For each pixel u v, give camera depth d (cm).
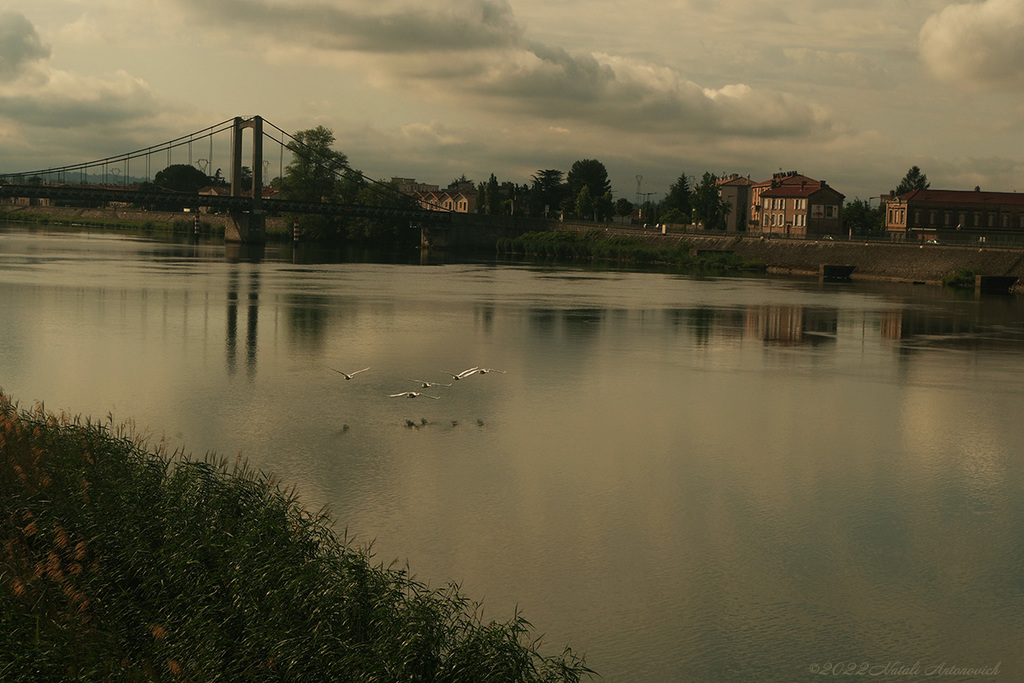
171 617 1471
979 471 2905
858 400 3938
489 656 1427
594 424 3362
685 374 4453
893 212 15788
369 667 1351
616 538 2241
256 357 4534
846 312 7506
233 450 2855
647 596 1936
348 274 10431
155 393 3625
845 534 2323
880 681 1652
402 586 1628
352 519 2291
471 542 2175
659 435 3238
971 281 10688
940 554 2212
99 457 2077
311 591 1519
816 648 1753
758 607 1908
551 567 2056
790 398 3947
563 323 6288
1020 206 15400
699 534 2289
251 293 7688
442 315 6569
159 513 1769
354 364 4431
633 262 14725
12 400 3406
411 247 18300
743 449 3088
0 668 1281
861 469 2895
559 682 1487
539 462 2845
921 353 5312
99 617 1459
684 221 19900
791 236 13538
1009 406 3875
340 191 19088
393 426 3219
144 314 6041
